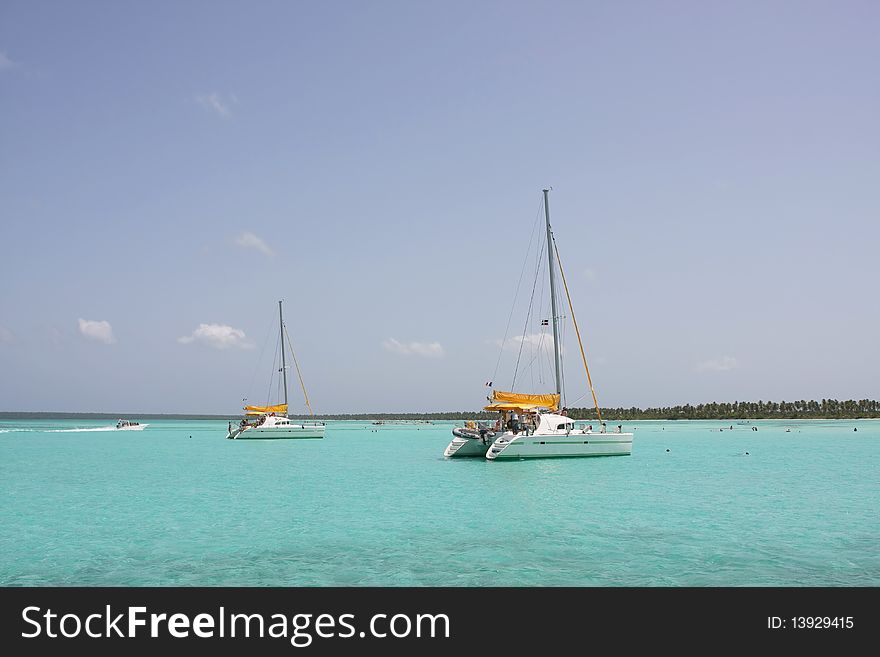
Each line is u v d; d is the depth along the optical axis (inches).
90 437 3191.4
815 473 1203.9
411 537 629.0
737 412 7190.0
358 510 784.3
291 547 592.4
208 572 516.7
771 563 523.5
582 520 707.4
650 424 5782.5
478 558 547.2
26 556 566.9
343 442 2615.7
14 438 3016.7
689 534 631.8
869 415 6752.0
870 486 992.2
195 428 5354.3
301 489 988.6
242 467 1393.9
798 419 6806.1
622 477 1116.5
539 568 517.0
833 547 573.9
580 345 1464.1
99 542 617.0
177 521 721.0
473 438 1477.6
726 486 991.6
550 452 1353.3
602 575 496.4
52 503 860.0
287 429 2600.9
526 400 1360.7
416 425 6259.8
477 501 848.9
